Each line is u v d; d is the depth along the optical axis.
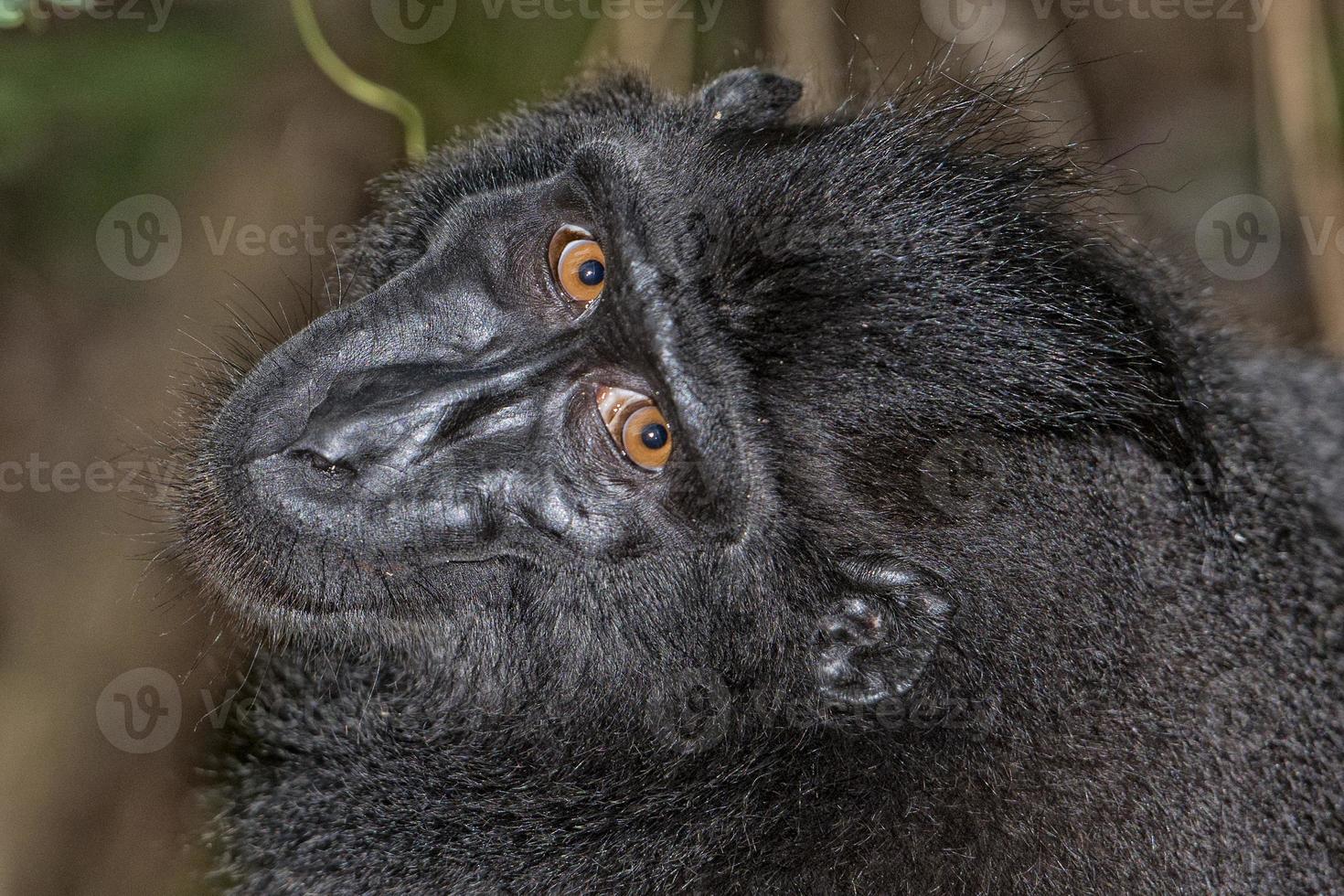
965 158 9.61
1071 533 8.79
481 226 9.53
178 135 15.85
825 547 8.70
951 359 8.55
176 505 10.01
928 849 9.05
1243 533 9.91
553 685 9.88
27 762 14.18
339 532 9.19
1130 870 8.88
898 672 8.84
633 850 9.69
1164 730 9.02
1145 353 9.30
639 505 8.88
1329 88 16.48
